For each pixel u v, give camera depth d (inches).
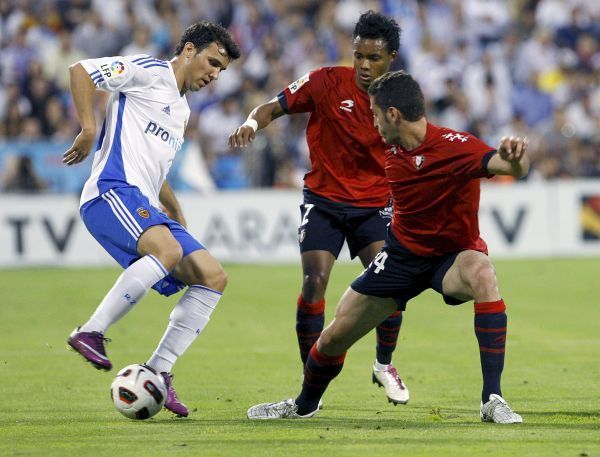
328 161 1043.9
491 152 805.2
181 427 844.0
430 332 1536.7
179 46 945.5
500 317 846.5
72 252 2434.8
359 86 1032.2
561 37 3260.3
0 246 2394.2
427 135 828.6
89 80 890.1
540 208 2588.6
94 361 852.6
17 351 1368.1
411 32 3122.5
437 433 797.2
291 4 3174.2
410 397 1034.7
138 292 864.9
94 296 1973.4
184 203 2458.2
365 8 3149.6
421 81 2979.8
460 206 839.7
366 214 1043.9
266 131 2669.8
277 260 2500.0
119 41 3002.0
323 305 1029.2
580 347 1373.0
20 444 763.4
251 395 1039.0
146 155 914.1
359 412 938.7
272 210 2498.8
